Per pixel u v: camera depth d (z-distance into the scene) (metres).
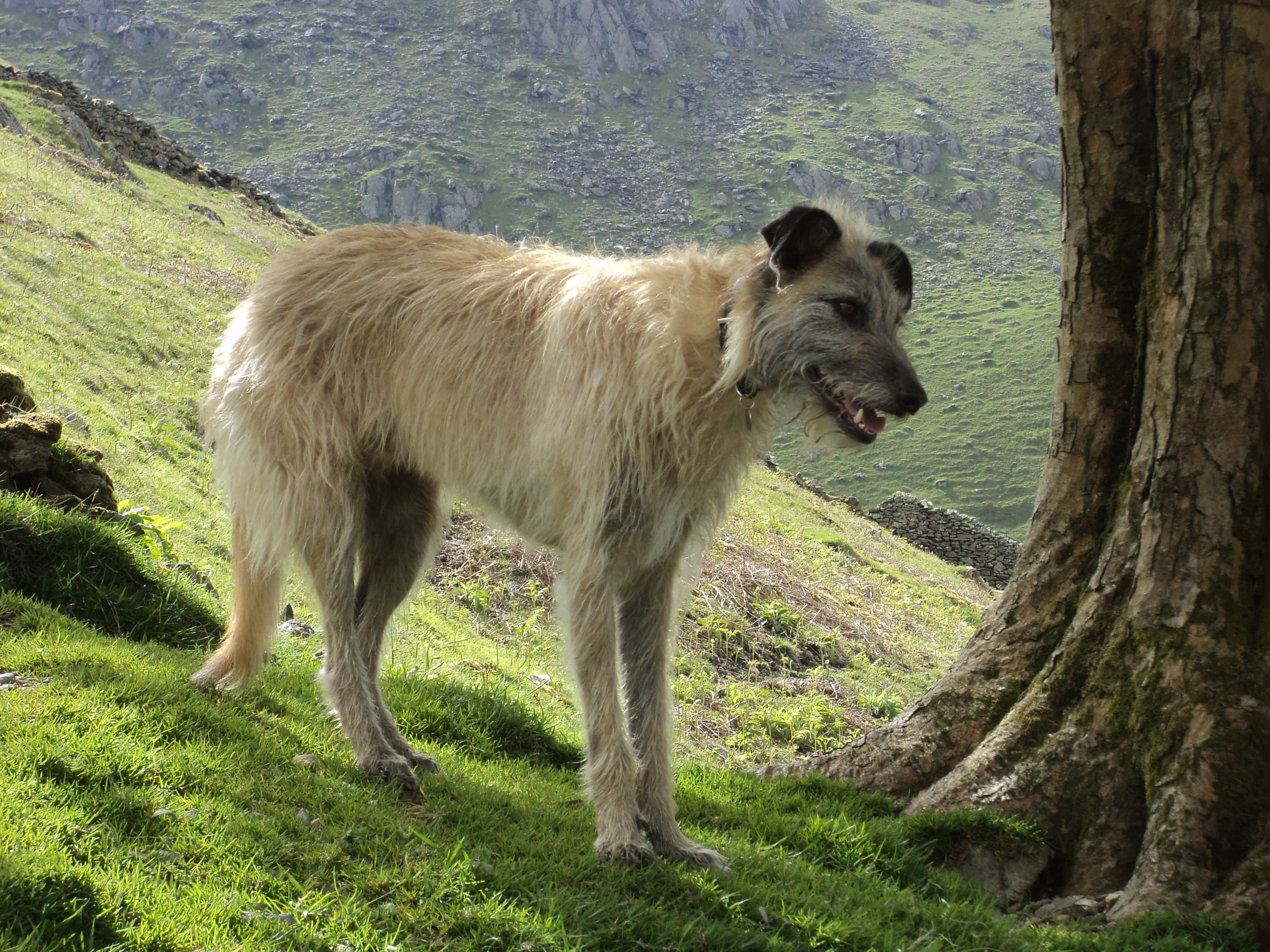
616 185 153.38
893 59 198.38
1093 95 4.81
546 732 5.75
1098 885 4.50
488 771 4.95
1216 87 4.29
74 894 2.78
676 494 4.17
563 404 4.12
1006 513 97.94
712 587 12.80
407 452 4.73
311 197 138.00
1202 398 4.47
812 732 9.98
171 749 3.83
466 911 3.23
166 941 2.77
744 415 4.16
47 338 10.79
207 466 10.14
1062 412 5.20
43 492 5.75
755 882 4.02
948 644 15.68
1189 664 4.45
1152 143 4.76
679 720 9.37
